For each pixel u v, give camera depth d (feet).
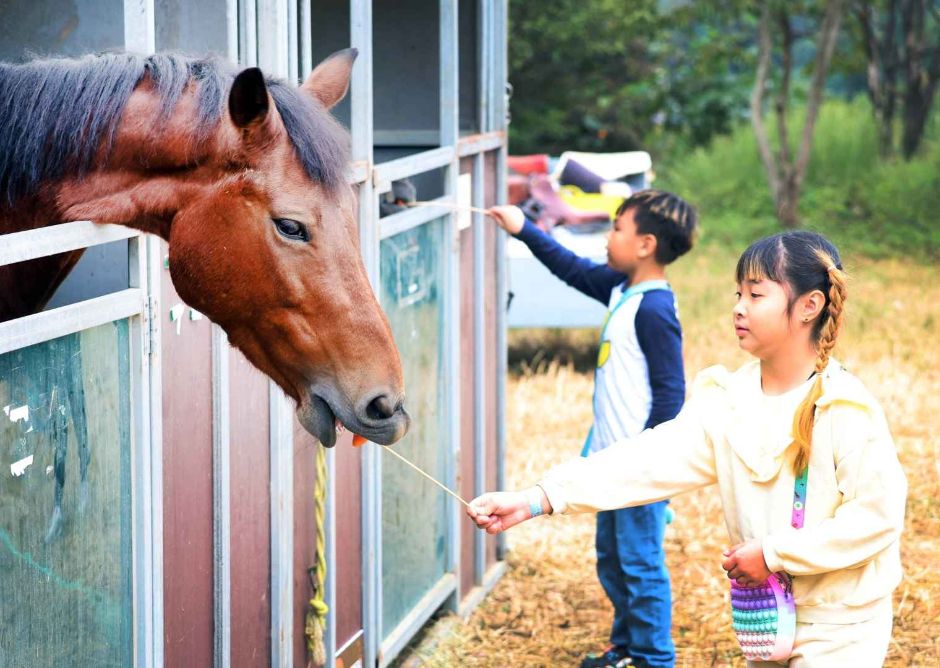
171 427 9.04
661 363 12.98
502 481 17.30
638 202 13.17
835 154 54.08
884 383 26.21
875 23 60.70
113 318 7.97
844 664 8.11
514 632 15.26
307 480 11.43
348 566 12.35
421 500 14.17
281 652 10.97
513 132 46.73
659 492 8.82
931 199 48.98
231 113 7.60
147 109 7.88
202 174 7.88
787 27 47.96
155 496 8.55
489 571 16.80
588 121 47.98
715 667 14.28
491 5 16.10
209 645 9.84
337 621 12.12
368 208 11.70
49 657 7.64
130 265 8.25
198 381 9.42
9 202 7.95
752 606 8.28
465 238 15.26
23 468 7.25
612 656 13.79
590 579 17.08
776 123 56.03
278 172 7.86
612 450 8.91
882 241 45.14
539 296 27.07
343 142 8.18
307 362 8.05
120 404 8.25
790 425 8.27
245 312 8.05
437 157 13.53
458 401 14.90
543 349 30.50
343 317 7.97
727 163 54.13
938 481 20.62
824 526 7.93
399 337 13.00
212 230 7.88
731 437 8.46
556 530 18.94
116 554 8.33
